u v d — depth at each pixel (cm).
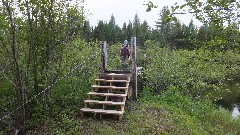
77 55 1208
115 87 1145
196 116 1288
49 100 975
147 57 2288
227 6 294
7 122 863
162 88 1641
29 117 950
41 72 994
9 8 760
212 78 1812
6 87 998
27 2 844
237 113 1691
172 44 3075
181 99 1399
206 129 1146
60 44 986
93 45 1834
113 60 1825
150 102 1282
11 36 810
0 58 867
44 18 917
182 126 1009
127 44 1580
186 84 1825
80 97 1130
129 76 1217
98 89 1214
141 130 907
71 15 973
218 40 370
